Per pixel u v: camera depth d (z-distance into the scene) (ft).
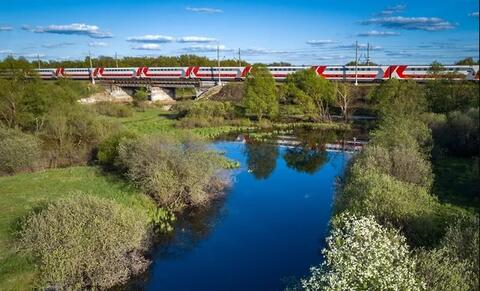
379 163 89.40
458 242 49.03
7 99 152.76
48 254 59.52
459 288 41.63
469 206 82.74
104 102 275.39
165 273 69.31
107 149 115.85
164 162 94.89
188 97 336.08
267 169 135.33
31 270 59.93
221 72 310.04
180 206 95.14
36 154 119.34
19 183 101.14
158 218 87.51
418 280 42.98
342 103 241.35
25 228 67.46
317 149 165.48
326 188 114.73
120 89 330.34
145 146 99.45
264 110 226.79
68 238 61.05
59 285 58.29
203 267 71.20
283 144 175.63
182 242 80.43
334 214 72.90
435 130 132.46
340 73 270.26
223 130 201.98
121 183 100.63
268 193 110.42
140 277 67.67
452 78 204.23
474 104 156.97
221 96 287.89
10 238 68.69
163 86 325.62
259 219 91.91
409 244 57.88
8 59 369.50
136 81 336.49
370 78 260.62
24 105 155.74
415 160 91.56
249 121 220.84
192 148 103.71
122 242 64.64
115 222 65.98
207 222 89.97
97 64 472.03
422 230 60.39
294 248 77.71
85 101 277.23
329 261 45.50
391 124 120.67
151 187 92.89
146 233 76.69
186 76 320.29
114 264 63.21
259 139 185.16
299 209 98.17
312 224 88.99
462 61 226.58
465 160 122.01
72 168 115.85
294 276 66.49
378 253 43.29
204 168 97.81
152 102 301.02
